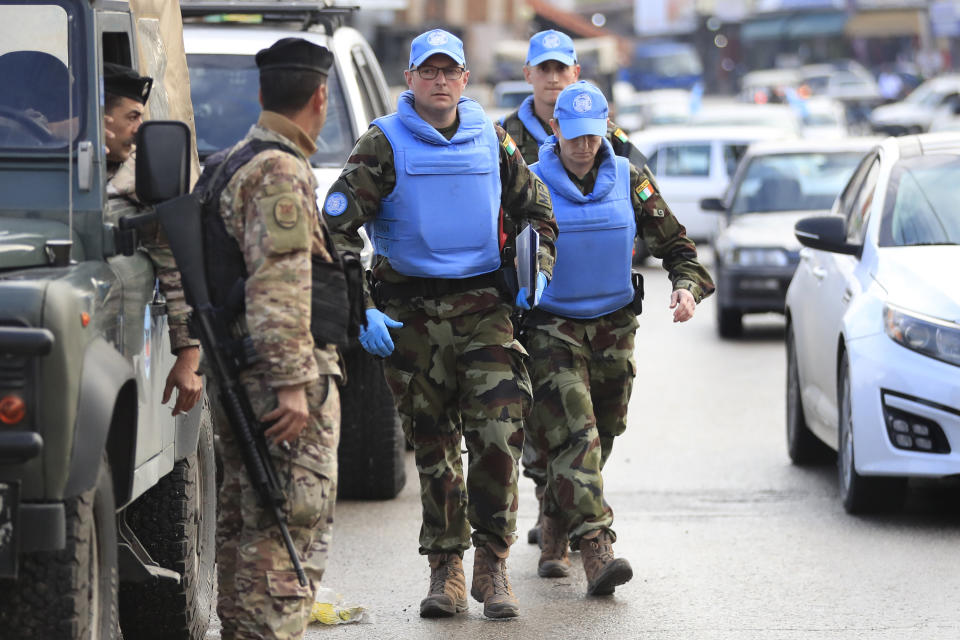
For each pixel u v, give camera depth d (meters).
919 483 37.00
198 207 18.31
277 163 17.95
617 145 28.12
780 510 34.16
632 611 25.89
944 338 31.39
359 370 34.81
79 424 16.61
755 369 57.22
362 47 42.19
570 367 26.84
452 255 24.47
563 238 26.72
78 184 19.44
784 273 64.12
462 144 24.53
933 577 27.95
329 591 26.48
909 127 99.12
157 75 24.95
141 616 22.58
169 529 22.38
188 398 20.48
